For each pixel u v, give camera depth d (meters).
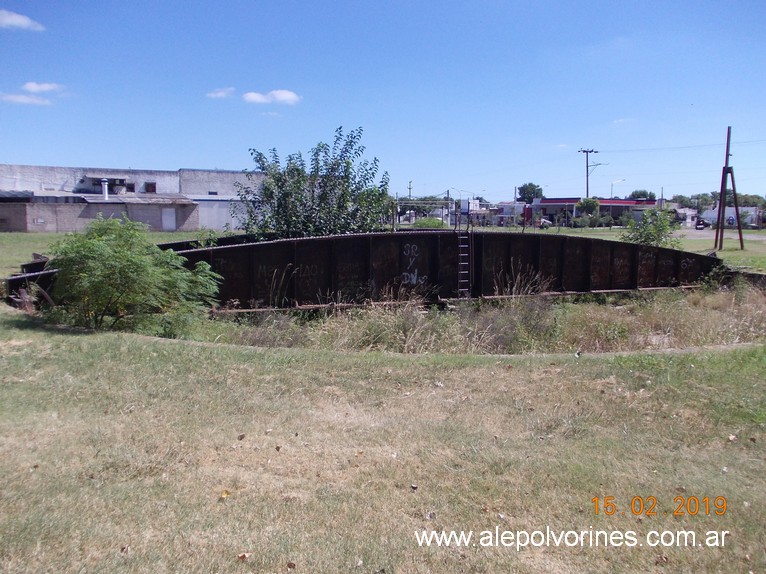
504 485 5.00
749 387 7.17
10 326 9.46
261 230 18.94
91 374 7.33
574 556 4.14
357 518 4.49
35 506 4.48
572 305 16.86
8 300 12.16
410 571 3.92
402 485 4.99
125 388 6.95
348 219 19.22
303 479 5.07
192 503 4.63
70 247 9.64
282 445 5.70
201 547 4.09
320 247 14.86
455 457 5.48
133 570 3.81
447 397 7.08
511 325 12.95
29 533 4.12
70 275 9.70
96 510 4.47
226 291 13.84
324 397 7.02
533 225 55.75
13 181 63.59
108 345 8.47
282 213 18.94
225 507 4.59
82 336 8.99
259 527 4.34
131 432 5.84
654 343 12.64
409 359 8.55
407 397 7.08
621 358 8.39
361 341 11.71
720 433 6.07
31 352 8.03
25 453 5.32
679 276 21.00
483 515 4.59
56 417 6.14
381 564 3.97
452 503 4.73
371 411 6.63
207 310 12.05
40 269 15.40
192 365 7.83
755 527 4.46
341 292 15.16
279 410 6.56
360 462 5.38
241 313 13.36
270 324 12.52
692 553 4.17
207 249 13.60
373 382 7.55
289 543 4.15
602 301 18.94
